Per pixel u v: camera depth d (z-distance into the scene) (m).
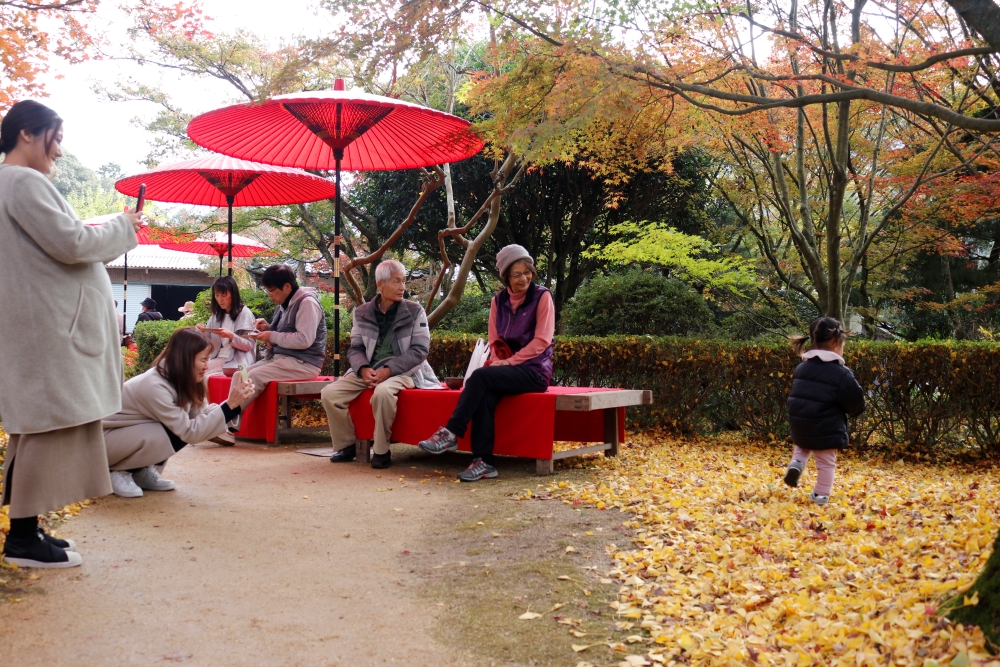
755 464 6.39
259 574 3.36
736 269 11.94
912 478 5.96
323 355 7.21
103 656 2.50
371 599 3.09
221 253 12.77
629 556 3.51
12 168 3.04
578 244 15.60
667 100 5.77
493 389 5.40
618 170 8.44
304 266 19.59
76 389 3.10
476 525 4.10
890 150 9.70
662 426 7.89
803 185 9.44
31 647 2.53
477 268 17.52
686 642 2.54
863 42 7.09
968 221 9.48
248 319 7.42
